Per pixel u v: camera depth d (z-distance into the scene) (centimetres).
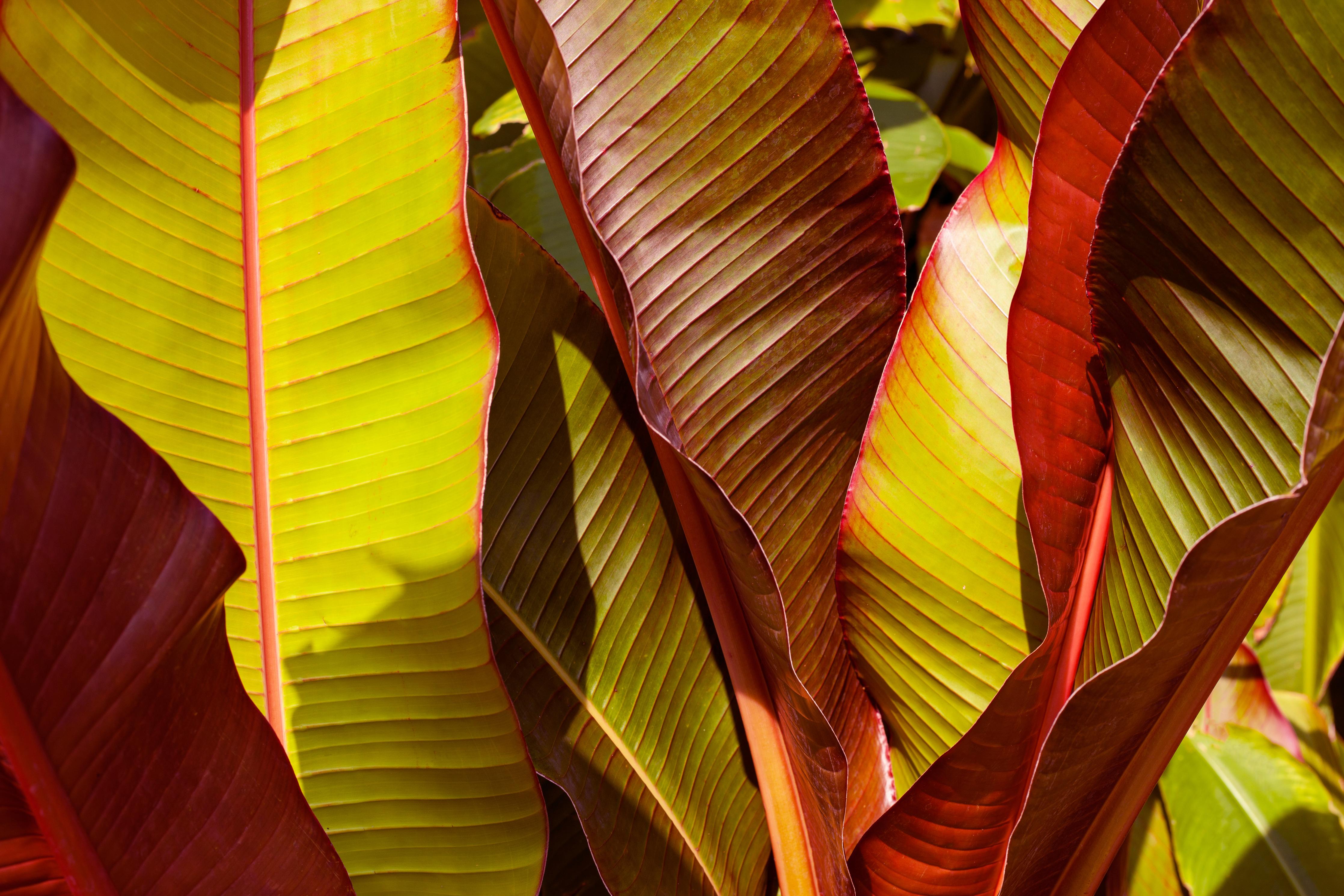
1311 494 140
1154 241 139
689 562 165
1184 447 144
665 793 163
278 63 141
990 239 160
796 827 162
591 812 158
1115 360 146
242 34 141
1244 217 137
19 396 119
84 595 129
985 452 159
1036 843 149
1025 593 160
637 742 162
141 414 140
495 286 157
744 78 152
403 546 142
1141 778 152
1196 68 134
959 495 160
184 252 140
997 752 147
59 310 139
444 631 143
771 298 157
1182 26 143
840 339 159
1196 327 141
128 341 140
